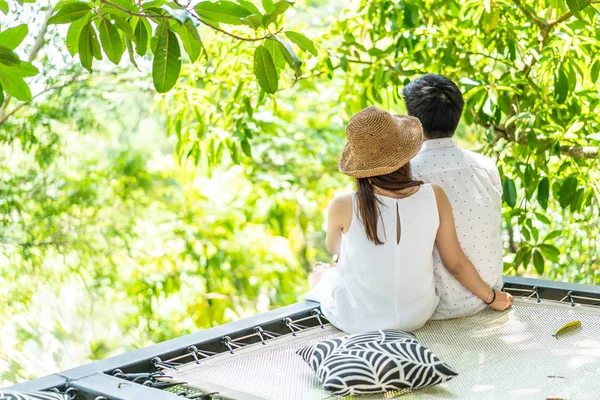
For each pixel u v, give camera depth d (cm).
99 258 771
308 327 266
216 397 200
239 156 605
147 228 816
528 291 296
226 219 838
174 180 844
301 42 202
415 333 261
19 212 725
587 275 462
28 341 720
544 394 207
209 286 841
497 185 280
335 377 206
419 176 273
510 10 403
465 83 371
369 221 252
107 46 201
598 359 231
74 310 768
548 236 392
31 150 754
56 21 193
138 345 782
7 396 185
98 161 794
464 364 231
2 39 206
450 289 272
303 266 1013
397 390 209
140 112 829
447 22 439
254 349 244
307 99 855
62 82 739
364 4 448
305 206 887
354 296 259
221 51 486
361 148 250
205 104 486
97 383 201
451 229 261
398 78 418
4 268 714
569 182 378
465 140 708
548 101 389
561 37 352
